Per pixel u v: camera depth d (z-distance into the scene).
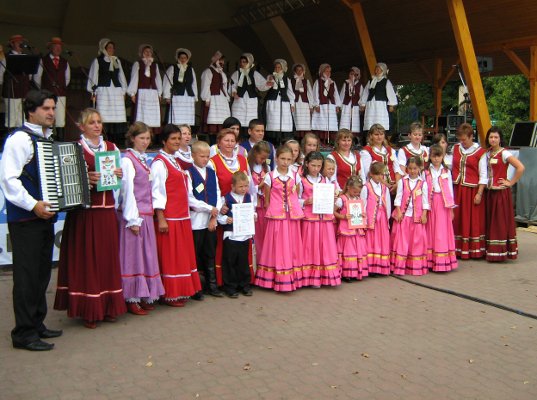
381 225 6.19
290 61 15.13
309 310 5.00
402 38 14.60
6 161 3.75
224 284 5.43
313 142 5.97
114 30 14.92
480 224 7.10
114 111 9.36
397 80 19.12
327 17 14.27
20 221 3.89
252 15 14.18
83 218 4.34
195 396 3.33
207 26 15.13
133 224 4.61
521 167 6.88
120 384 3.48
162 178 4.86
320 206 5.62
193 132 12.48
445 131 13.88
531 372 3.79
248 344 4.16
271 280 5.54
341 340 4.28
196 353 3.98
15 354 3.92
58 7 13.39
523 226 9.85
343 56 16.22
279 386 3.49
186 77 9.83
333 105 11.19
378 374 3.70
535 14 11.68
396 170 6.77
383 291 5.66
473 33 13.19
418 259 6.30
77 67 13.62
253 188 5.63
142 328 4.47
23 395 3.32
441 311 5.04
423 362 3.91
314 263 5.71
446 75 15.55
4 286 5.73
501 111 23.70
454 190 7.20
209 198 5.26
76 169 3.95
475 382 3.62
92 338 4.25
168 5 14.69
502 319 4.86
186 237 5.02
